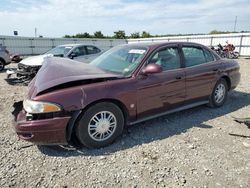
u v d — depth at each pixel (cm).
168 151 309
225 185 243
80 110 292
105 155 299
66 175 259
